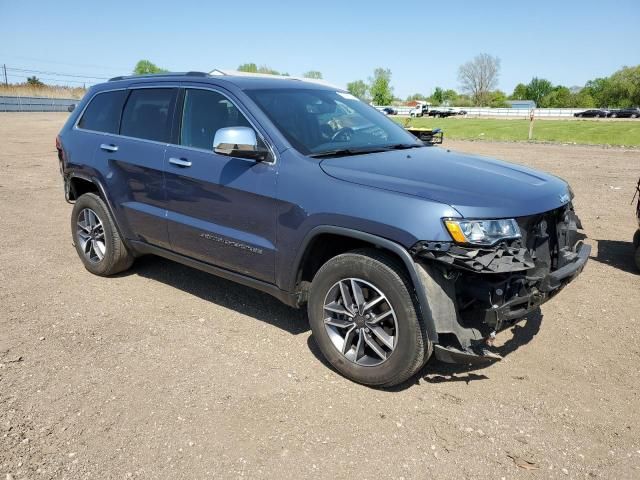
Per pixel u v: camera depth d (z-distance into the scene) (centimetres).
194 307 470
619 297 501
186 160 424
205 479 266
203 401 329
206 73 461
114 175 490
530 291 323
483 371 369
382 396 338
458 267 297
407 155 396
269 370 366
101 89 535
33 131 2575
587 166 1495
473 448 290
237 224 395
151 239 473
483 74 11244
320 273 354
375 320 335
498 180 348
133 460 278
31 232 714
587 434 302
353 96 500
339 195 335
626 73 10369
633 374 366
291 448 288
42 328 425
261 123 385
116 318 445
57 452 283
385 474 270
